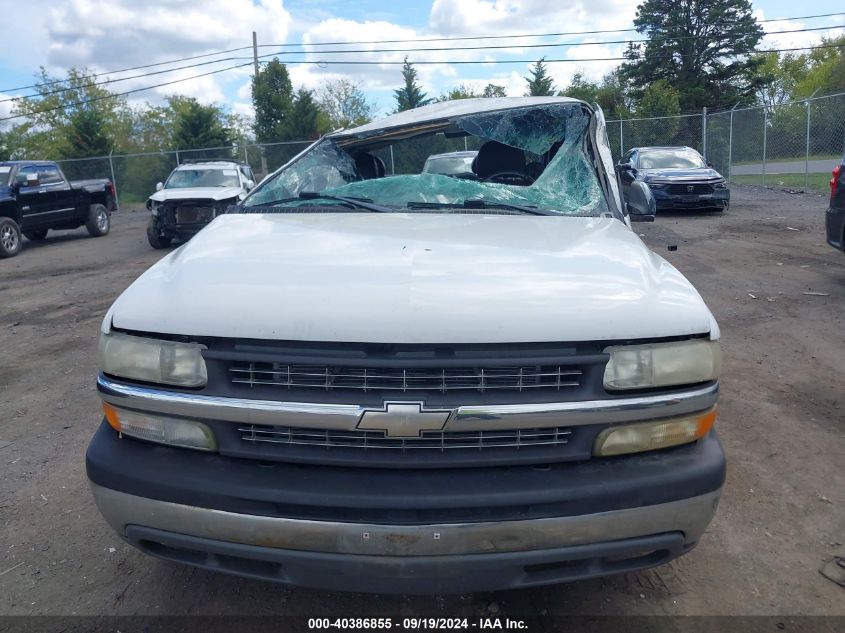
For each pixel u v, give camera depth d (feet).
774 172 75.56
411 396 6.54
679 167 49.98
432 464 6.63
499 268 7.57
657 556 7.22
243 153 93.66
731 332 19.90
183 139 111.14
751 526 10.34
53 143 153.89
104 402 7.39
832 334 19.43
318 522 6.51
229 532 6.71
